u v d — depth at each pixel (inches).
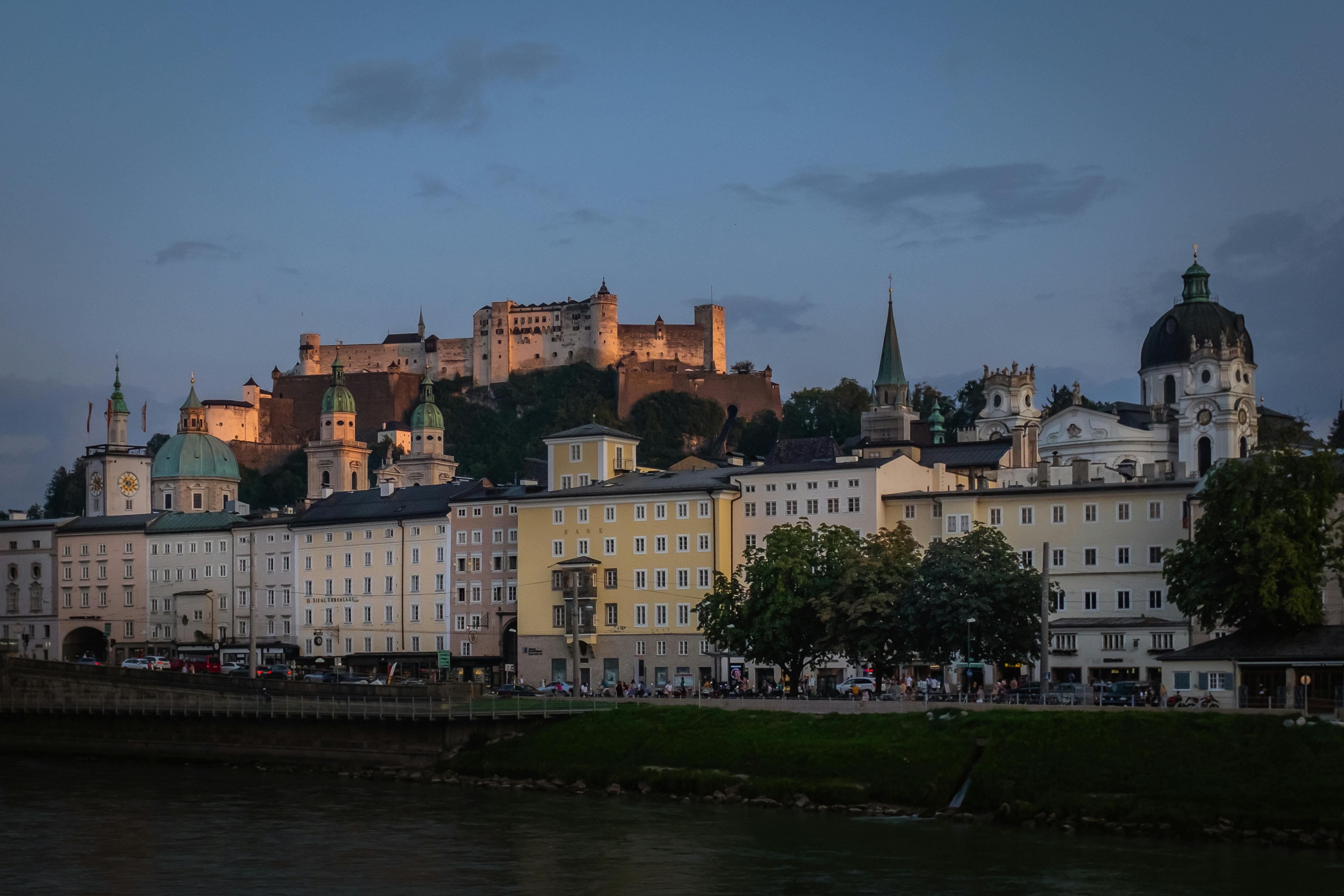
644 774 5999.0
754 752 5954.7
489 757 6501.0
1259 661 5949.8
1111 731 5378.9
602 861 4729.3
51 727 7716.5
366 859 4808.1
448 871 4623.5
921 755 5625.0
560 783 6161.4
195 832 5255.9
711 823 5290.4
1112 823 5044.3
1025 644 6579.7
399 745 6801.2
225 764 7185.0
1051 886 4333.2
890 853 4761.3
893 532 7204.7
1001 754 5472.4
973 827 5157.5
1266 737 5152.6
